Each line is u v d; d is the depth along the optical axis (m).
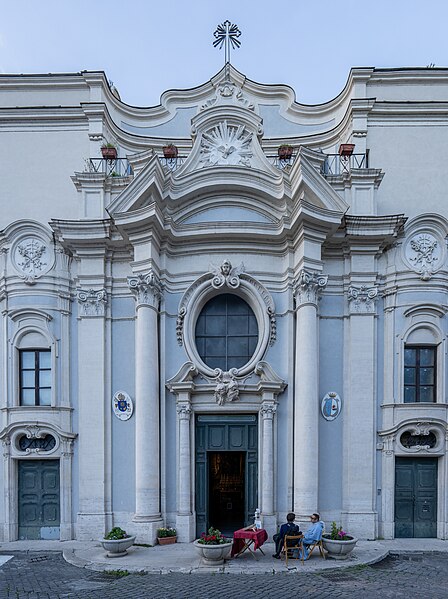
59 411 17.34
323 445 16.89
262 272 17.39
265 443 16.41
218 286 17.23
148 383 16.42
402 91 20.30
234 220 17.58
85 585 11.93
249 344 17.70
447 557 14.42
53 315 17.88
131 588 11.52
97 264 17.80
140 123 22.30
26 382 17.97
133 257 17.78
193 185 17.31
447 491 16.77
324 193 16.73
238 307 17.92
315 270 16.73
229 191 17.55
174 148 19.17
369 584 11.70
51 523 17.25
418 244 17.67
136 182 16.56
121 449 17.11
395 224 17.20
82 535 16.66
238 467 18.14
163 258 17.38
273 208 17.55
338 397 17.12
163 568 12.91
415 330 17.50
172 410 17.00
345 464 16.84
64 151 19.80
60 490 17.11
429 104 19.41
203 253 17.56
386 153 19.44
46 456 17.27
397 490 17.05
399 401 17.11
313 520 14.02
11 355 17.75
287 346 17.05
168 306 17.42
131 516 16.75
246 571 12.62
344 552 13.64
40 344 17.84
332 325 17.62
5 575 12.98
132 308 17.73
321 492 16.67
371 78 20.25
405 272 17.53
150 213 16.19
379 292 17.72
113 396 17.38
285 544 13.34
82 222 17.39
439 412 16.92
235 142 18.06
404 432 17.00
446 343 17.42
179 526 16.11
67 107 19.83
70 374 17.80
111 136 20.80
